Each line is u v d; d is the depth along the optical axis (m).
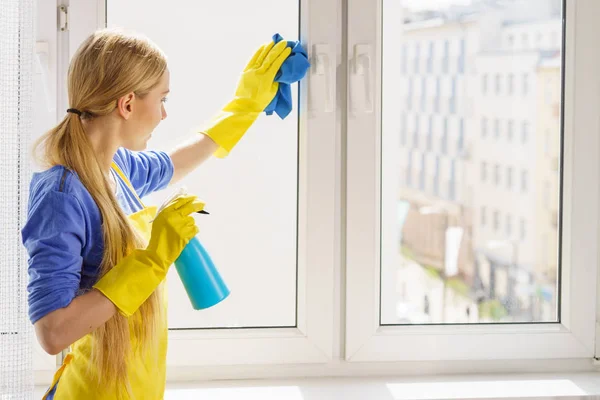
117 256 1.13
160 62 1.17
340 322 1.62
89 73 1.13
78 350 1.17
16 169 1.24
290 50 1.48
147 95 1.17
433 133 1.67
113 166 1.26
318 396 1.49
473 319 1.67
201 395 1.50
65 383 1.16
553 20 1.64
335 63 1.55
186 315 1.60
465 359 1.62
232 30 1.56
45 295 1.04
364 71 1.54
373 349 1.60
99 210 1.13
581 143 1.62
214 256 1.61
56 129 1.14
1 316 1.24
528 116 1.66
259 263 1.61
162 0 1.54
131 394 1.15
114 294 1.07
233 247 1.61
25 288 1.25
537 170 1.67
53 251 1.06
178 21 1.55
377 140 1.58
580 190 1.62
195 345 1.56
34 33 1.25
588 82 1.61
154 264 1.10
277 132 1.59
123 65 1.13
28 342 1.25
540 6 1.63
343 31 1.56
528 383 1.58
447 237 1.68
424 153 1.67
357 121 1.56
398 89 1.65
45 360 1.53
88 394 1.13
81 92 1.14
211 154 1.45
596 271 1.64
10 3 1.23
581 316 1.64
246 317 1.62
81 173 1.12
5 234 1.23
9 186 1.23
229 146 1.45
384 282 1.68
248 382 1.58
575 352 1.64
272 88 1.48
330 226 1.57
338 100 1.58
